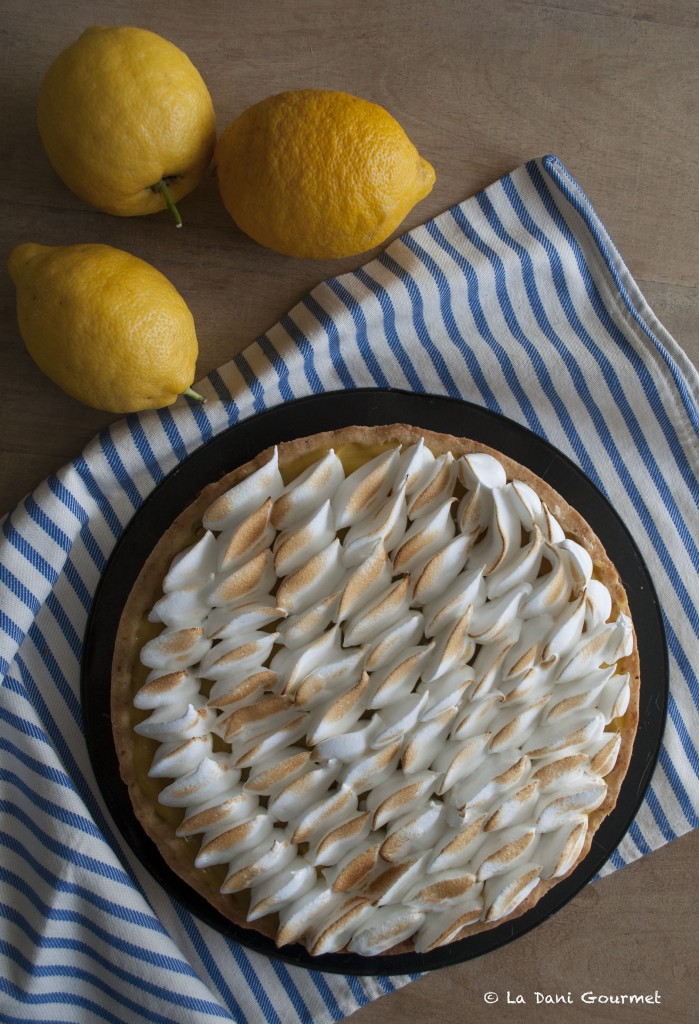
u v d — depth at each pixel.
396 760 0.71
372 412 0.78
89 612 0.77
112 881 0.74
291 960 0.74
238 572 0.71
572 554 0.73
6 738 0.75
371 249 0.79
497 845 0.71
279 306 0.79
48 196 0.77
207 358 0.79
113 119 0.70
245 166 0.73
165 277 0.77
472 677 0.72
